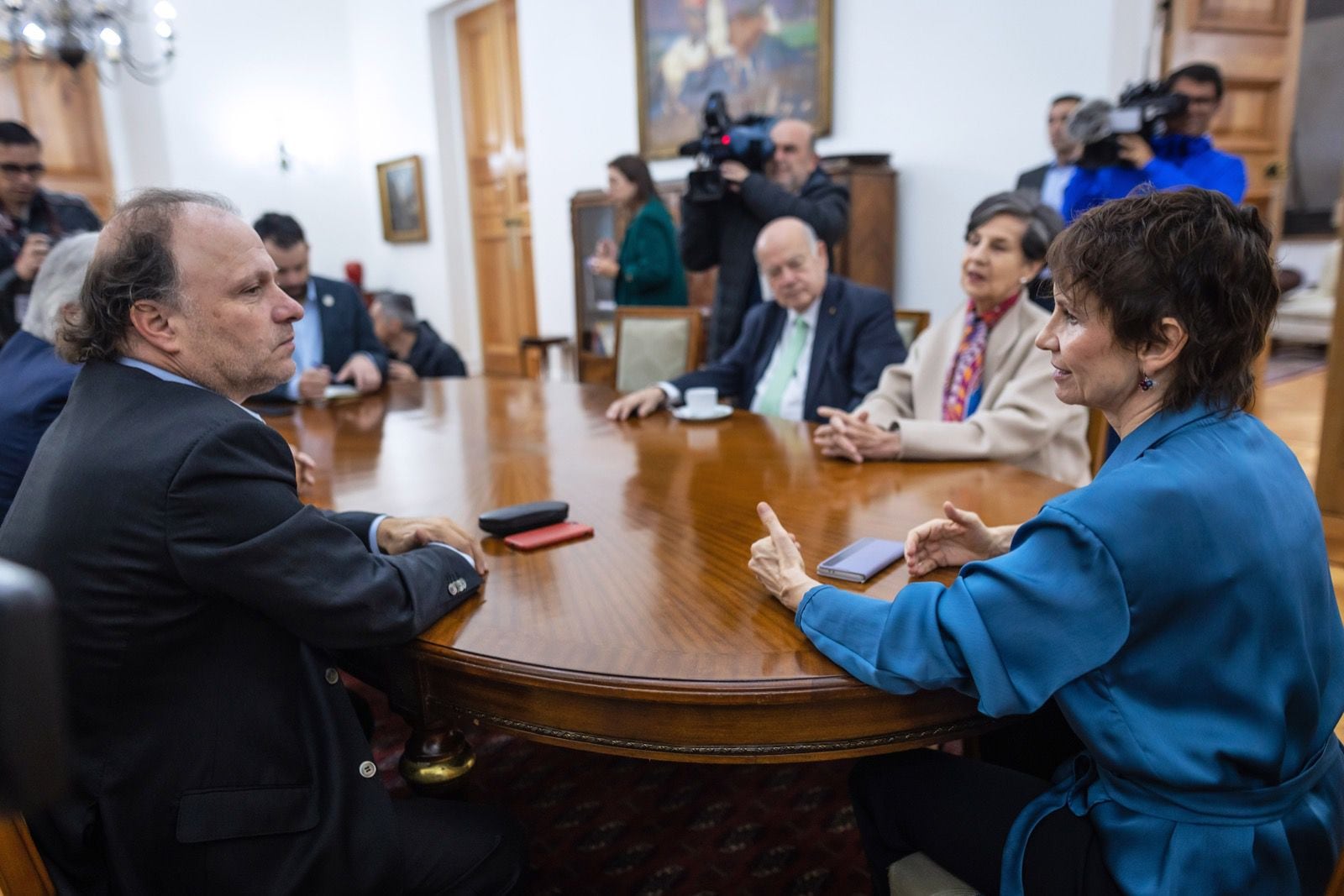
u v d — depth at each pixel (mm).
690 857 1730
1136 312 861
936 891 1032
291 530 967
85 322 1041
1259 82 4188
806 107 4898
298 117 8062
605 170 6211
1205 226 841
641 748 992
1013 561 884
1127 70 3834
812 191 3527
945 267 4496
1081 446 2016
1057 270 931
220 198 1103
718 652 1013
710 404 2393
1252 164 4316
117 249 1018
